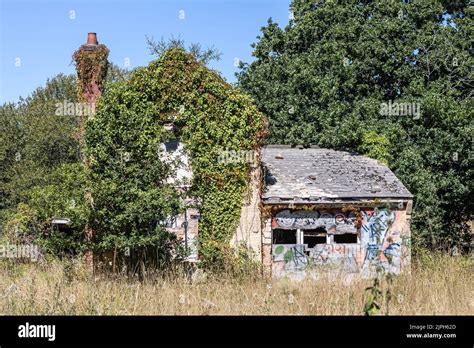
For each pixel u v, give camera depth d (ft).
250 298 53.01
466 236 101.96
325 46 124.16
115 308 47.21
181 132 81.15
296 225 81.76
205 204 79.92
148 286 57.16
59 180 89.66
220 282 64.49
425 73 124.16
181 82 80.38
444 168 102.42
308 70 119.85
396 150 102.94
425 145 104.99
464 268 63.05
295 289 56.49
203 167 80.33
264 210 80.43
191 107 80.53
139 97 79.10
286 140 114.32
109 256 72.79
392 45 124.06
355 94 126.41
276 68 126.21
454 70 123.75
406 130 110.52
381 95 123.65
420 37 123.54
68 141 157.17
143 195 68.18
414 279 55.62
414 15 125.29
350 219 83.10
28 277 60.80
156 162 73.20
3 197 150.00
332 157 97.09
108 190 68.08
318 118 115.03
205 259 77.41
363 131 100.53
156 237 68.39
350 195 82.53
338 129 104.68
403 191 85.56
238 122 81.46
